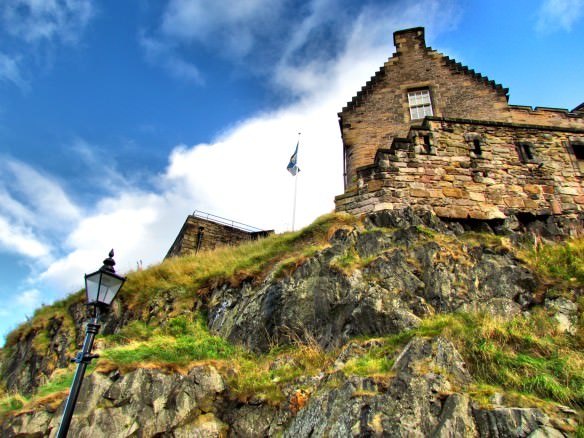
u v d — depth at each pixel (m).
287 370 8.51
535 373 6.77
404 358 7.05
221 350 9.73
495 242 11.04
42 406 7.75
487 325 7.98
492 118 15.39
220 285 12.43
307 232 12.65
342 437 6.10
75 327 14.66
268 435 7.26
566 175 13.46
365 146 15.51
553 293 9.11
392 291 9.37
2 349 16.62
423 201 12.59
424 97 16.28
